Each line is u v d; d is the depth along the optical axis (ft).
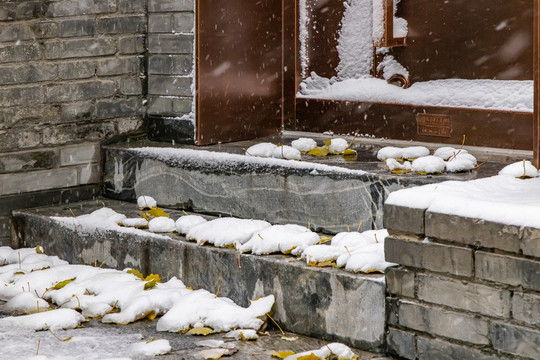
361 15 28.73
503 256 16.46
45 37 27.30
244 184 24.77
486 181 19.49
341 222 22.86
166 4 28.48
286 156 24.54
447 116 26.84
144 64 29.40
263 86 29.81
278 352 18.30
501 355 16.66
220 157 25.36
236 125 28.99
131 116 29.32
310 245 20.58
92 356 18.08
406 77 27.84
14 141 26.94
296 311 19.95
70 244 25.35
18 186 27.17
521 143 25.46
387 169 22.84
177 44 28.25
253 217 24.70
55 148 27.84
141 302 21.04
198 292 21.24
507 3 25.59
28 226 26.55
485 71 26.27
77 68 28.07
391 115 28.12
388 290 18.29
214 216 25.61
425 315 17.70
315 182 23.24
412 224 17.79
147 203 26.48
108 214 25.49
